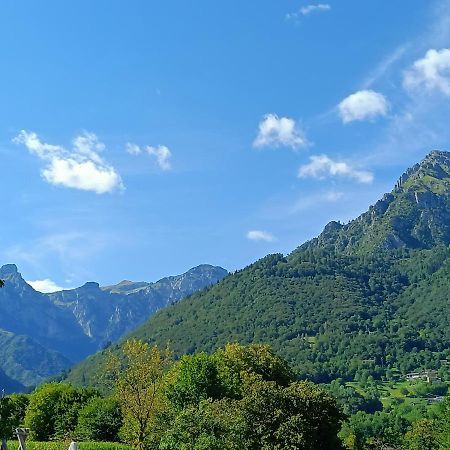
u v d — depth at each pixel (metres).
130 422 54.47
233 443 43.88
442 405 77.88
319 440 56.16
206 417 43.78
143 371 53.62
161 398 55.47
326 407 57.59
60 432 78.75
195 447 41.66
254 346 73.94
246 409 52.81
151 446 52.38
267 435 51.41
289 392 56.56
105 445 54.09
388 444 138.00
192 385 60.59
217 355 70.50
